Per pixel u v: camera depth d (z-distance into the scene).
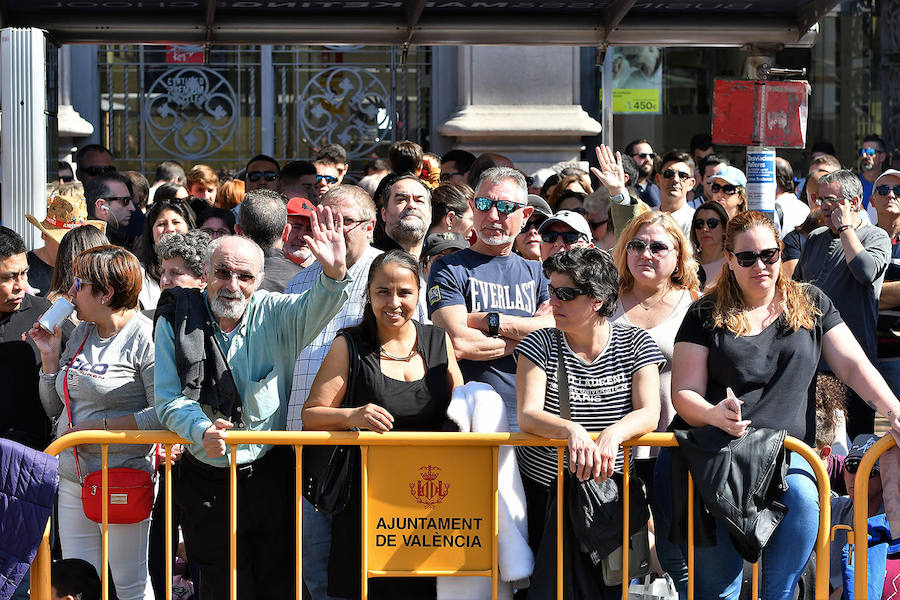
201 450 4.06
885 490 4.25
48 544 4.00
